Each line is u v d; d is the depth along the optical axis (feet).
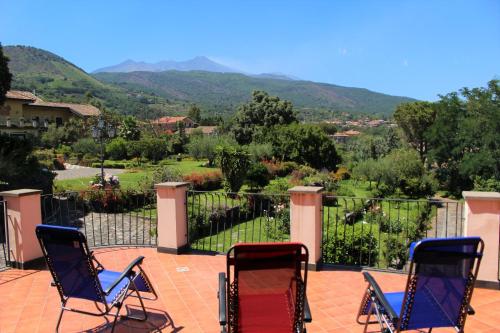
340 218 46.65
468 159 89.10
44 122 154.92
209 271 16.99
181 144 158.51
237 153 65.72
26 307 13.50
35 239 17.84
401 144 135.95
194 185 69.00
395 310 9.38
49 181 54.24
